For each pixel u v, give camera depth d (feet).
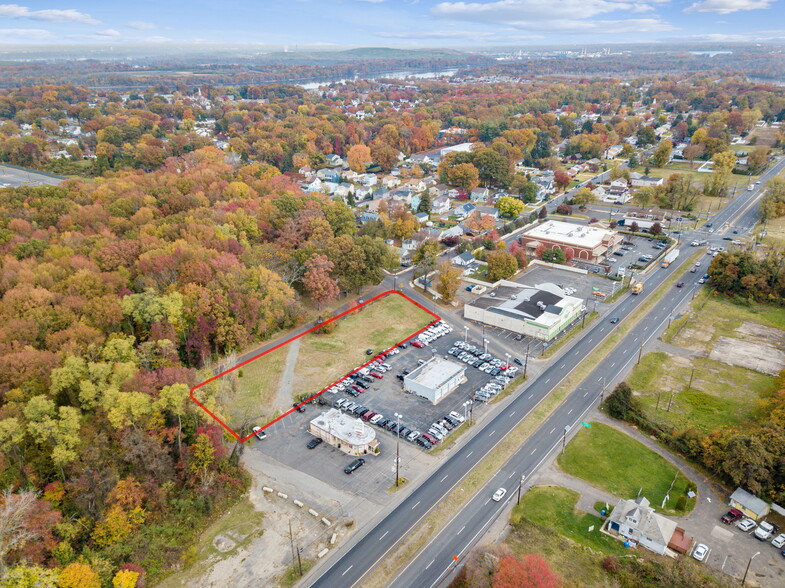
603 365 393.09
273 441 318.65
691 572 223.92
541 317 438.40
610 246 619.26
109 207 536.42
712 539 248.73
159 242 442.09
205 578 231.50
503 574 202.28
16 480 245.86
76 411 269.85
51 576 202.08
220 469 283.18
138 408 259.19
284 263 475.31
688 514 263.70
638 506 251.80
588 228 650.43
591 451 306.76
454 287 495.41
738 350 409.08
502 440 317.01
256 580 229.86
